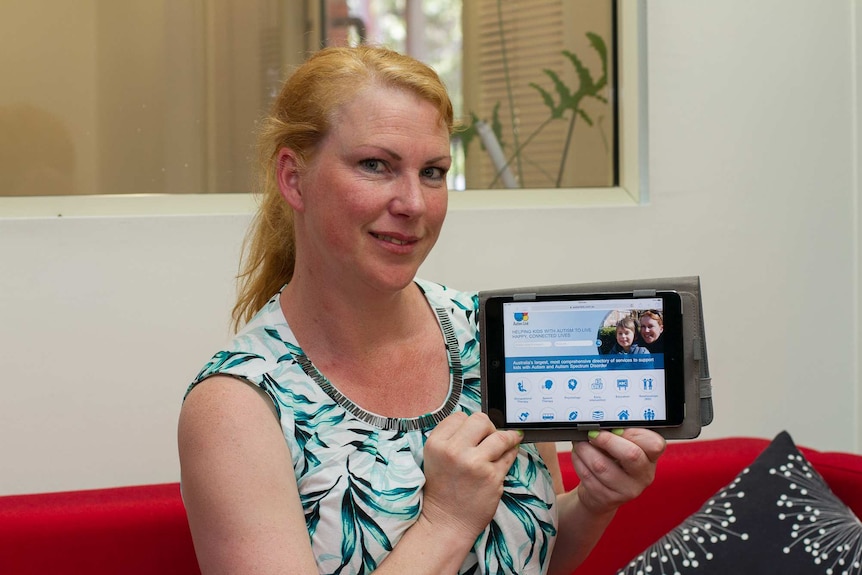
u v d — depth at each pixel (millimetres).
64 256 1656
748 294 2074
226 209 1750
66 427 1672
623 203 1985
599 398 1078
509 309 1083
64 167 1675
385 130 988
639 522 1545
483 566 1074
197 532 1002
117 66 1689
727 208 2047
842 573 1328
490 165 1915
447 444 1020
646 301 1076
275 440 1009
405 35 1866
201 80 1736
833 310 2137
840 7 2088
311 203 1034
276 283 1197
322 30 1813
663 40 1979
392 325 1105
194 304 1732
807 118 2084
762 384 2098
